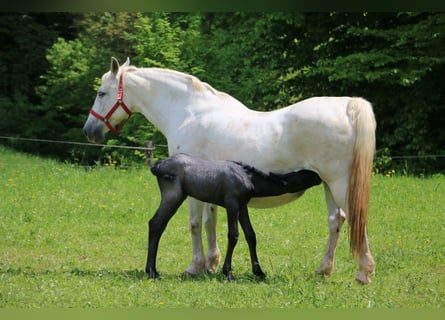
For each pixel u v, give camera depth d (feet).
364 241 24.23
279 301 22.68
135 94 28.94
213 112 27.17
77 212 39.78
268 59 71.72
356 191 23.91
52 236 34.40
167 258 30.66
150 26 68.44
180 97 28.07
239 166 25.23
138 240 33.99
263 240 34.01
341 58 61.52
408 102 63.98
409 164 63.26
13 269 27.78
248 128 25.90
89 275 26.61
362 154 23.90
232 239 25.22
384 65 63.05
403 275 26.81
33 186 46.83
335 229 25.98
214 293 23.65
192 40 69.97
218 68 70.23
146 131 67.21
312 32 68.18
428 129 65.98
